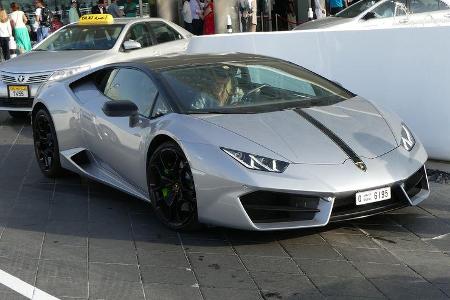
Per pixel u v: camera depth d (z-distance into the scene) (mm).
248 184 4988
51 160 7348
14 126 10695
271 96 6125
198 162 5223
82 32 12555
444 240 5422
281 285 4598
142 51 12469
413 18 13648
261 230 5066
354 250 5211
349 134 5559
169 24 13672
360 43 8164
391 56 7914
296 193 4992
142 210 6258
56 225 5848
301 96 6242
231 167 5082
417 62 7691
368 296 4430
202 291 4504
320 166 5141
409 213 6059
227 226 5191
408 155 5602
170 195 5613
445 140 7539
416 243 5359
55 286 4551
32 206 6414
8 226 5820
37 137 7543
